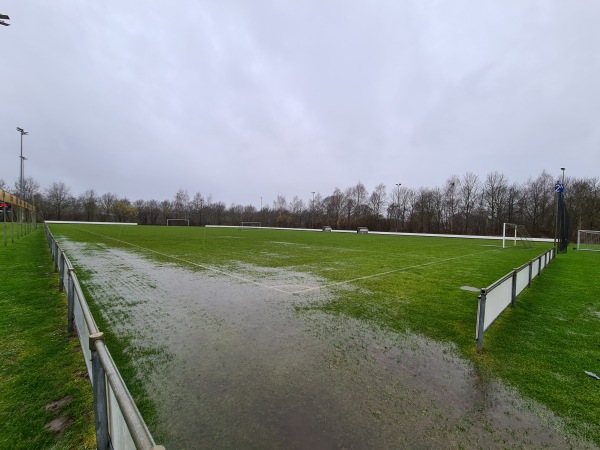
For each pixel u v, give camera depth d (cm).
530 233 4791
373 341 465
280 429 261
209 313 583
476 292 789
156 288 773
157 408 286
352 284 867
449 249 2133
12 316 524
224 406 292
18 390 309
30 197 6050
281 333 489
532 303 700
